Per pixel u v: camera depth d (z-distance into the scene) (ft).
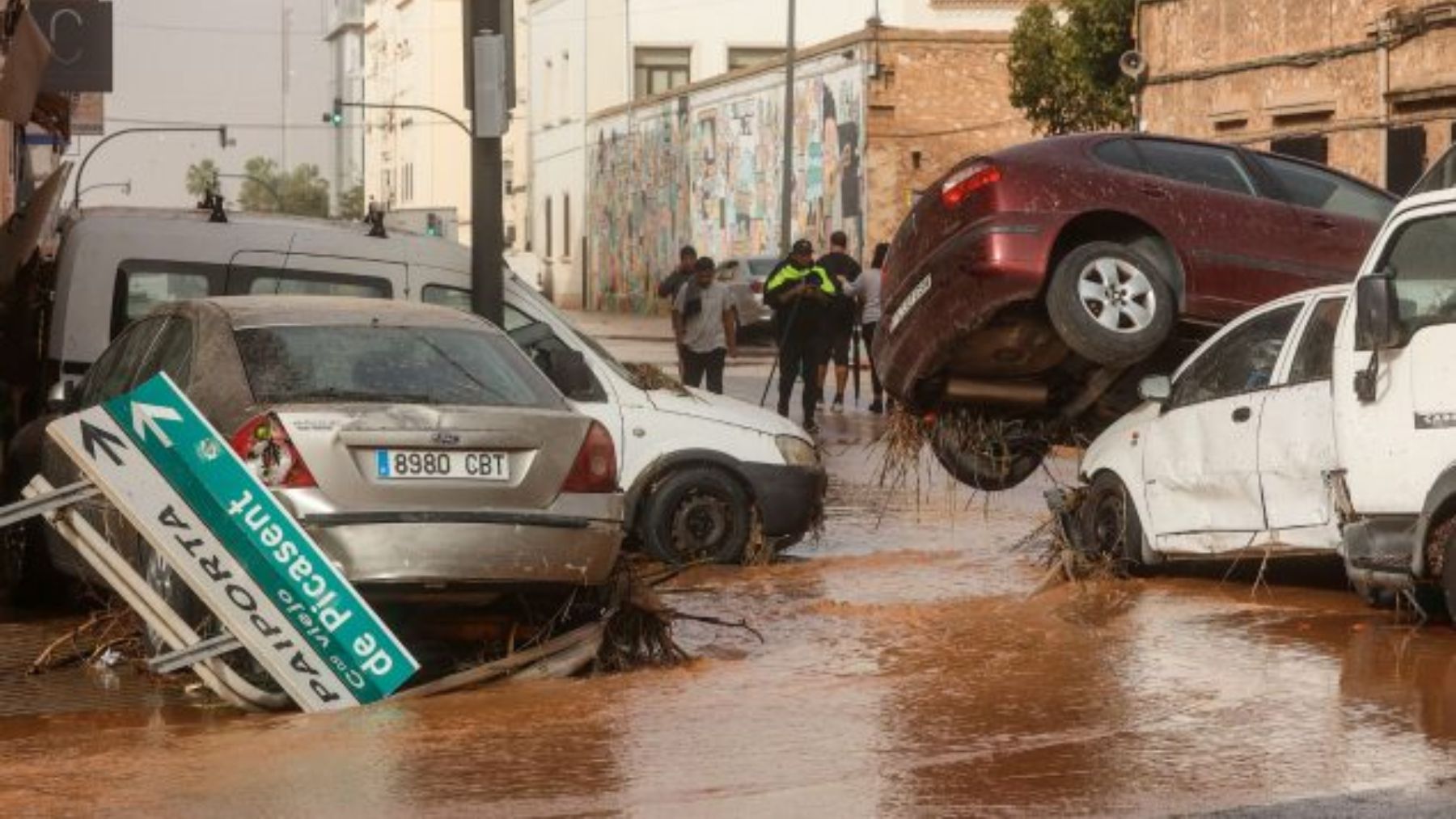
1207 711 37.14
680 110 301.63
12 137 129.80
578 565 41.11
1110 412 62.49
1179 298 58.75
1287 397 50.88
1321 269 60.08
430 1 480.23
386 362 42.27
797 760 33.86
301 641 38.65
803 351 110.42
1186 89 150.61
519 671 41.50
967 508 76.38
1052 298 57.67
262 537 38.50
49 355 59.52
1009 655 43.93
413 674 40.24
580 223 360.89
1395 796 30.09
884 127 234.58
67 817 30.55
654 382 61.41
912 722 36.88
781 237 240.53
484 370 42.93
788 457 60.70
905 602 52.85
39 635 48.21
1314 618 47.88
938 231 59.88
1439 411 44.24
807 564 60.80
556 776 32.81
